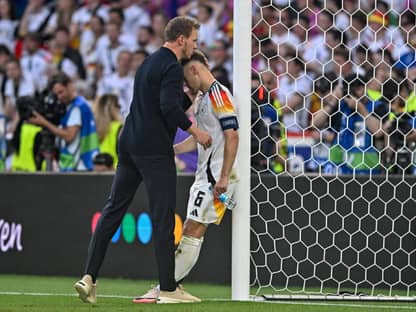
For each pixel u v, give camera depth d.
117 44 50.88
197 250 24.25
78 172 33.41
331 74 34.09
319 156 33.00
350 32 36.47
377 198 29.44
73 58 51.12
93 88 49.59
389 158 30.72
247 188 24.59
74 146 36.38
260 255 29.38
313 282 29.53
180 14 51.88
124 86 46.75
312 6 40.25
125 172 23.48
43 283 30.97
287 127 32.16
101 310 21.58
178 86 22.50
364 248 29.48
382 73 31.94
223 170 23.45
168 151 22.94
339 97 31.48
